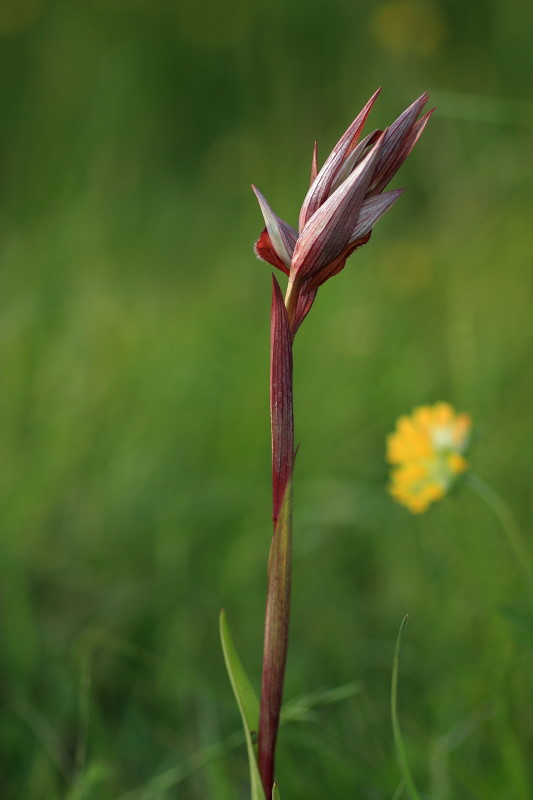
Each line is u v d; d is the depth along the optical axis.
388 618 1.09
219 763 0.86
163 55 3.01
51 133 2.56
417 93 2.47
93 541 1.30
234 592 1.16
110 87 2.79
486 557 1.01
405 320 1.82
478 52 2.55
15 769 0.92
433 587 1.08
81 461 1.46
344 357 1.73
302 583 1.18
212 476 1.45
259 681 1.01
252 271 2.18
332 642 1.04
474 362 1.30
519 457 1.22
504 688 0.88
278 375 0.70
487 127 2.13
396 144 0.70
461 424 0.93
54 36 2.98
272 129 2.55
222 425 1.55
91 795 0.86
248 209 2.36
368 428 1.54
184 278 2.31
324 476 1.44
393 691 0.75
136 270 2.27
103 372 1.70
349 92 2.57
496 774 0.85
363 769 0.84
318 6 2.80
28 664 0.99
